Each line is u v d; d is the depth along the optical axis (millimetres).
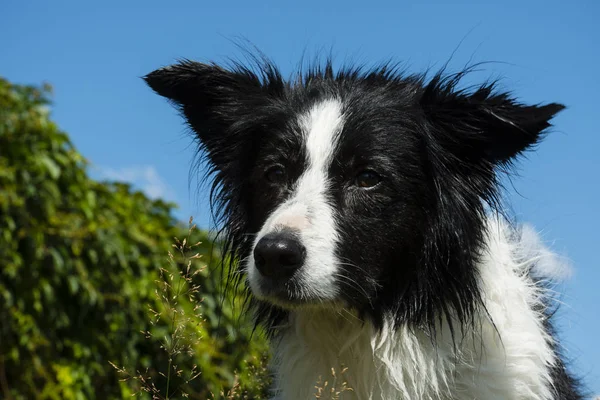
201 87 992
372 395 921
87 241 1245
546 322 968
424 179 926
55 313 1225
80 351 1229
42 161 1216
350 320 917
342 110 925
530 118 882
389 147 916
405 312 916
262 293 890
